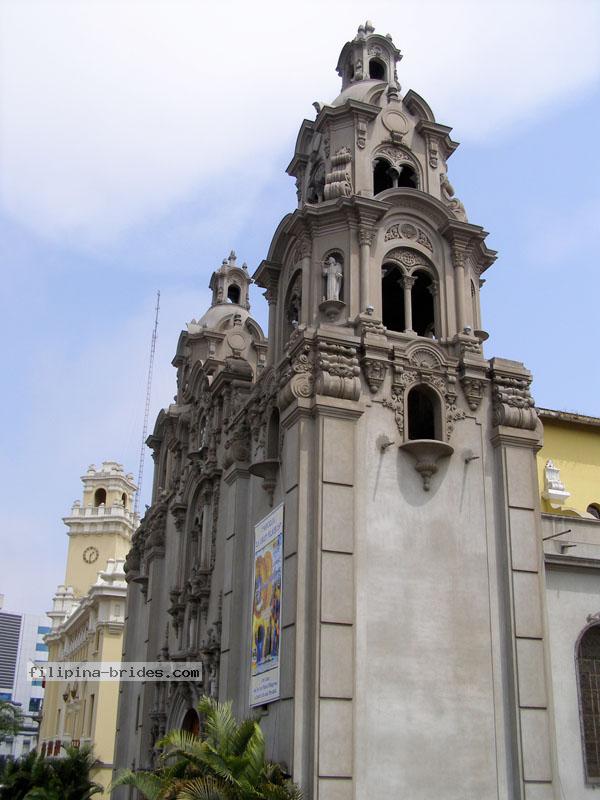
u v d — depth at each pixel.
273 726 23.20
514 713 23.73
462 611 24.33
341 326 26.48
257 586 26.61
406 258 28.45
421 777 22.31
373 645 23.00
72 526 95.62
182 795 18.25
